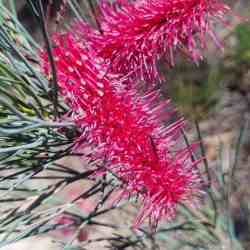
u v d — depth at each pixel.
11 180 0.36
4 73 0.33
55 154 0.35
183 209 0.48
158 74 0.35
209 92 1.01
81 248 0.45
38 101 0.32
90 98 0.32
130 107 0.33
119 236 0.47
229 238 0.48
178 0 0.34
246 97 1.06
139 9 0.35
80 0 0.40
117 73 0.35
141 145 0.32
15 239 0.34
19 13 0.67
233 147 0.87
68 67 0.32
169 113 0.34
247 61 1.03
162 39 0.35
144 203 0.33
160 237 0.49
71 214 0.44
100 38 0.35
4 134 0.30
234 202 0.65
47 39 0.29
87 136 0.32
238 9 0.97
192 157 0.38
